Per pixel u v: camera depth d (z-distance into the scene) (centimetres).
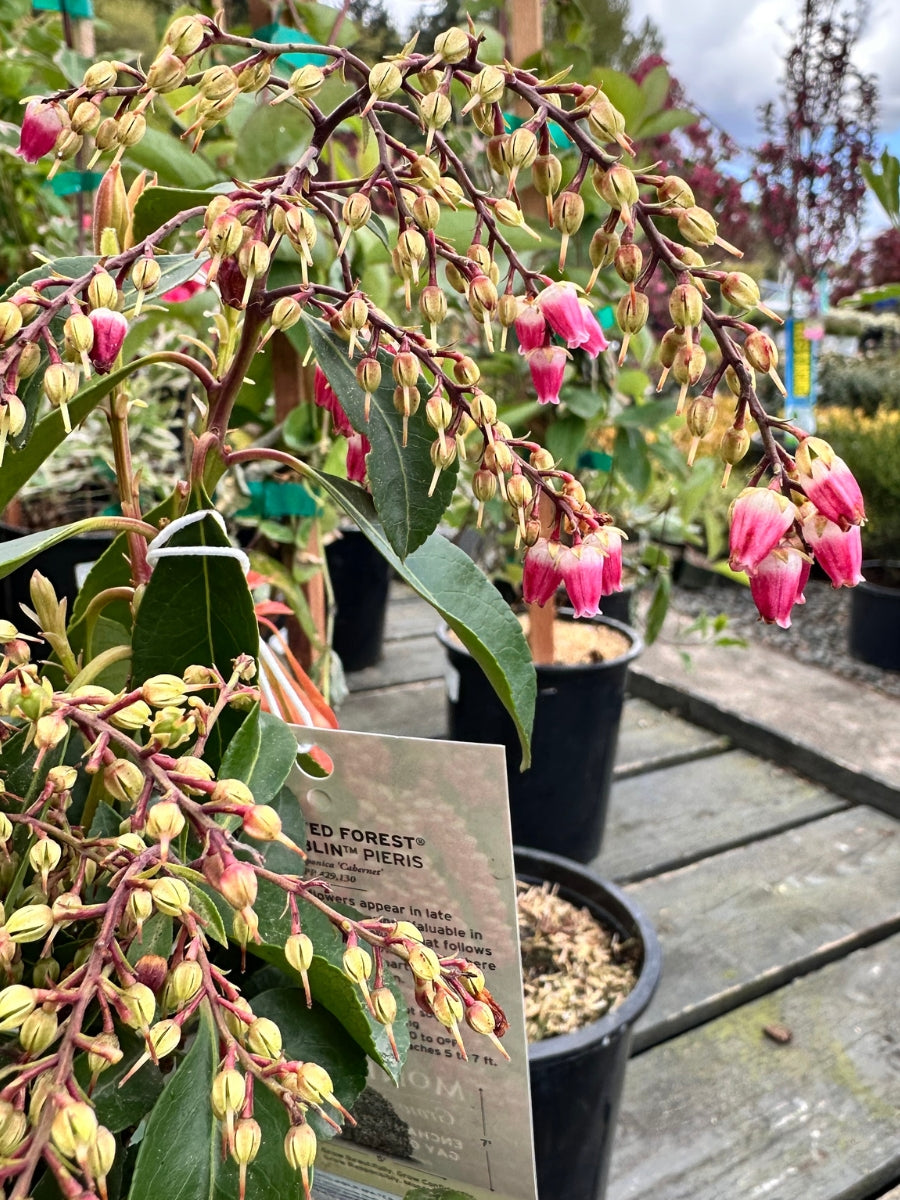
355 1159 71
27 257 201
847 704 251
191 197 66
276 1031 38
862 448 371
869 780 196
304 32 116
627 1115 122
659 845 181
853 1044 135
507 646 67
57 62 137
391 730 217
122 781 42
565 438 171
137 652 60
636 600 247
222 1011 40
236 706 53
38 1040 35
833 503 47
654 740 225
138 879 39
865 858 178
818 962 152
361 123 101
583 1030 95
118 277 46
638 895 165
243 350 57
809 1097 126
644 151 177
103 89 46
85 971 38
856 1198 114
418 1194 65
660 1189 111
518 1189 66
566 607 220
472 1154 66
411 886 62
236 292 50
